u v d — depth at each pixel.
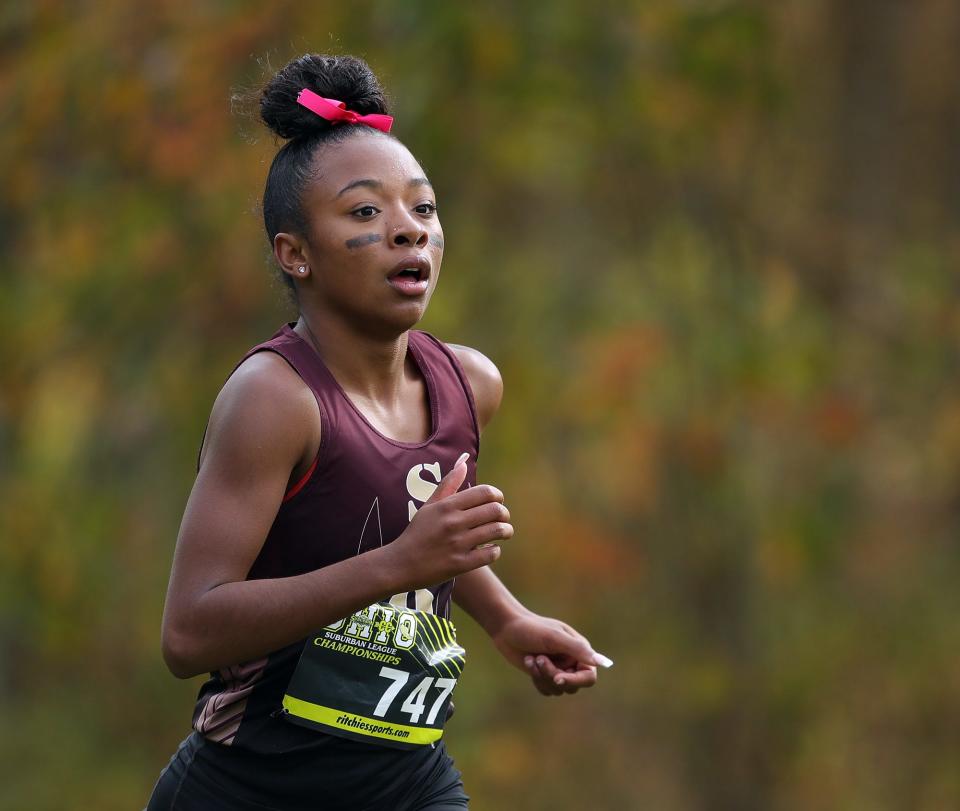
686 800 41.47
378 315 10.11
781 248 42.12
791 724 41.62
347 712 10.24
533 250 40.97
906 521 44.50
